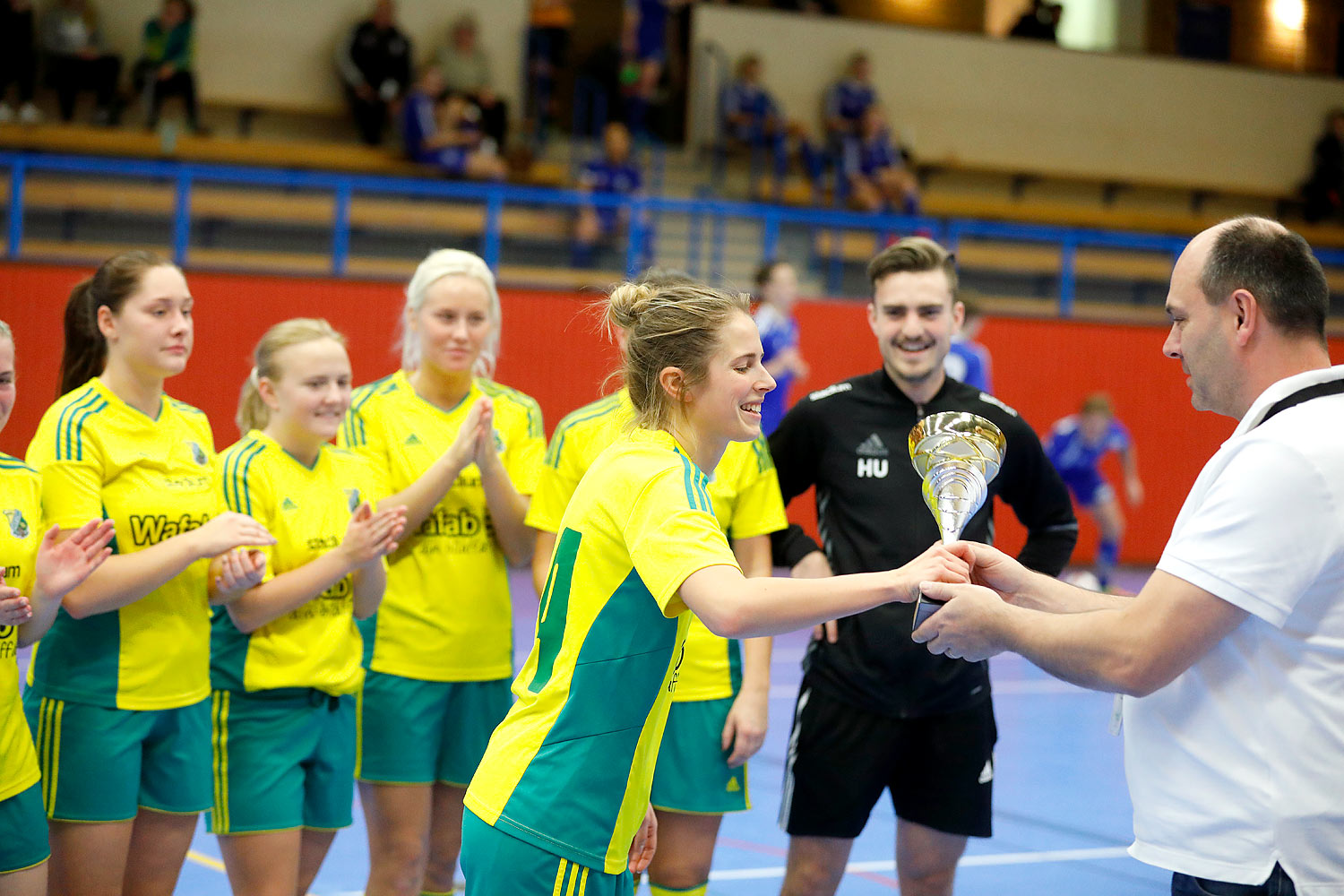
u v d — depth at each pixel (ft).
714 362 8.07
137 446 11.48
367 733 12.90
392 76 50.29
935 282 12.12
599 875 8.09
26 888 10.00
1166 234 60.54
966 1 65.51
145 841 11.60
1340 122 61.98
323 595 12.17
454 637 12.93
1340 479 7.13
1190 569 7.29
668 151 57.72
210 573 11.75
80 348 11.66
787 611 7.23
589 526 8.08
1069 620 7.66
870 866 17.25
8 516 10.15
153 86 47.19
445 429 13.65
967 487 9.24
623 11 63.36
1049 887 16.25
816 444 12.73
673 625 7.98
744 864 17.12
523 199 44.09
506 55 54.44
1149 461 47.01
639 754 8.15
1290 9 67.92
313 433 12.27
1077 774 22.15
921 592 7.81
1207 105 63.10
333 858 16.76
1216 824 7.47
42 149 45.09
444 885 13.41
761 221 53.72
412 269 46.78
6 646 9.82
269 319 38.68
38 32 47.57
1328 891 7.22
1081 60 61.57
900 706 11.78
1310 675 7.27
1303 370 7.73
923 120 59.82
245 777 11.66
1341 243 61.16
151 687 11.21
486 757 8.36
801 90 58.39
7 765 9.80
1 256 38.06
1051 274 54.80
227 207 46.06
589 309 10.41
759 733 12.07
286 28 51.85
